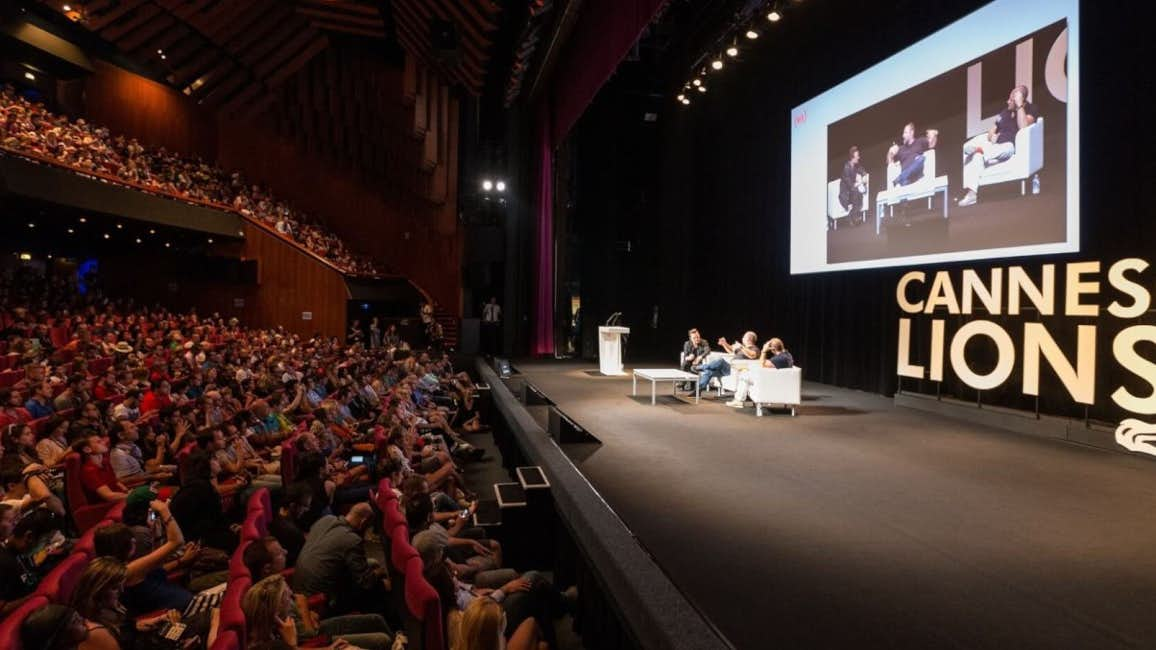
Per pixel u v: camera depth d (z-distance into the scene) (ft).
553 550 14.97
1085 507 13.51
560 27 36.99
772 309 41.93
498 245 62.18
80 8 47.16
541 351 55.47
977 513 13.05
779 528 12.05
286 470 16.70
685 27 44.91
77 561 8.62
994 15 24.58
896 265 29.89
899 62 29.63
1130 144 20.12
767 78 41.98
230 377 29.01
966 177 25.81
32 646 6.55
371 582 11.01
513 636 9.82
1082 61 21.42
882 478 15.76
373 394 30.91
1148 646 7.92
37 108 49.24
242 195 60.54
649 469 16.44
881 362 31.96
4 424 18.83
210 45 55.47
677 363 50.37
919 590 9.45
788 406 26.96
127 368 28.73
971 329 24.76
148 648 8.79
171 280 57.93
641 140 59.06
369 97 61.77
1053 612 8.79
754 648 7.81
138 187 45.14
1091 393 20.21
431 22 36.68
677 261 54.80
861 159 32.30
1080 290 20.85
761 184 42.98
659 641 7.70
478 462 27.84
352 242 68.08
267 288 56.49
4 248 54.39
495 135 66.80
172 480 18.56
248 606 7.30
